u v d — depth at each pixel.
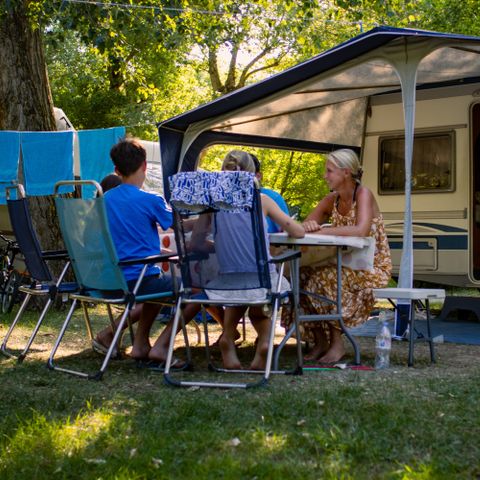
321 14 15.34
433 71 7.61
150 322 4.73
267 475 2.55
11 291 8.23
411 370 4.44
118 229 4.39
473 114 8.43
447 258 8.46
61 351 5.33
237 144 8.56
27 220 4.61
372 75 7.57
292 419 3.20
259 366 4.44
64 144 8.71
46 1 9.02
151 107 21.41
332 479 2.47
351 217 4.83
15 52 8.69
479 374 4.26
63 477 2.60
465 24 15.33
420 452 2.78
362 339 6.08
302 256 4.78
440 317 7.76
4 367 4.63
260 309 4.42
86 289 4.50
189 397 3.66
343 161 4.82
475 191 8.48
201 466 2.64
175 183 3.92
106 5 10.05
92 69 21.36
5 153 8.58
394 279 8.84
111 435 3.02
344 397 3.55
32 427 3.11
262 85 6.68
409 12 13.75
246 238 3.93
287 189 20.27
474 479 2.51
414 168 8.72
